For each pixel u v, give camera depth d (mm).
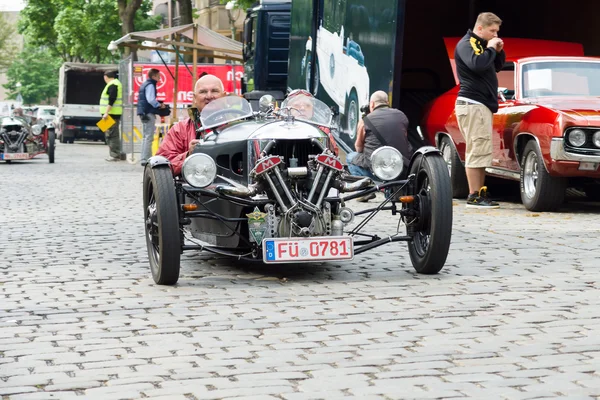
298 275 8750
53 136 29156
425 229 8602
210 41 27375
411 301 7469
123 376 5477
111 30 55406
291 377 5414
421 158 8492
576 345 6043
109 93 29625
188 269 9156
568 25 19453
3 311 7277
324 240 8164
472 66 14109
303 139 8547
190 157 8094
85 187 19328
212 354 5934
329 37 17531
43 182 20719
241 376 5453
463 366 5602
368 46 15477
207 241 9266
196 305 7422
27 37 66062
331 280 8461
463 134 14438
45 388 5277
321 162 8250
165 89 30922
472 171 14438
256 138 8531
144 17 56688
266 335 6410
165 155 9453
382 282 8305
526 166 14109
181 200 8445
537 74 14859
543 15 20281
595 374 5422
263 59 23938
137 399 5059
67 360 5840
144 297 7770
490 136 14344
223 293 7902
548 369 5531
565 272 8766
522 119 14086
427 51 21234
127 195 17469
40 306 7449
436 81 21234
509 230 11836
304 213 8195
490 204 14492
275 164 8172
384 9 14805
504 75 15320
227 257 9914
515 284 8148
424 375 5430
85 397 5102
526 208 14227
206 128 9125
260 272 8953
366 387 5207
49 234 11828
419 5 21094
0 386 5328
